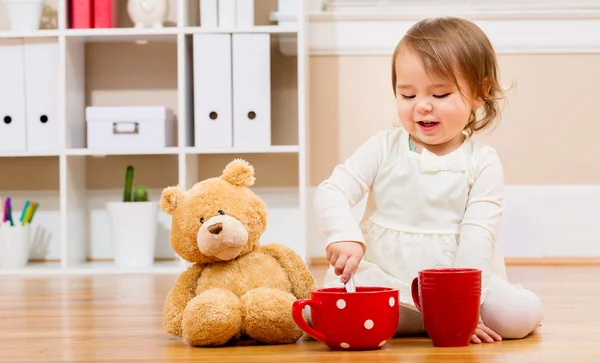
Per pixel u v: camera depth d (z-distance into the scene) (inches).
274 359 52.2
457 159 63.5
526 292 61.1
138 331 66.3
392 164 64.5
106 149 119.7
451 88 61.6
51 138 122.2
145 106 128.5
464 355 52.7
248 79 119.5
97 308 81.0
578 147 128.6
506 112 128.3
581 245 127.2
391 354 53.2
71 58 123.8
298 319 54.4
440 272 57.2
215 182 62.9
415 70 61.6
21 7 122.0
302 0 117.7
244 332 59.0
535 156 128.4
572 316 71.9
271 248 63.9
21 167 132.6
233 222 59.9
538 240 127.0
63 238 119.7
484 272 60.1
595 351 54.6
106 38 125.1
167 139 122.6
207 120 119.6
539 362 50.5
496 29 128.3
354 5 130.3
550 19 128.1
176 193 62.4
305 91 121.3
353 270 58.0
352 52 129.5
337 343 54.6
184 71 120.0
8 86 122.3
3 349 58.7
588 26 128.0
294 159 131.1
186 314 58.0
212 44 119.3
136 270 118.3
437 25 63.1
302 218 117.6
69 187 122.6
